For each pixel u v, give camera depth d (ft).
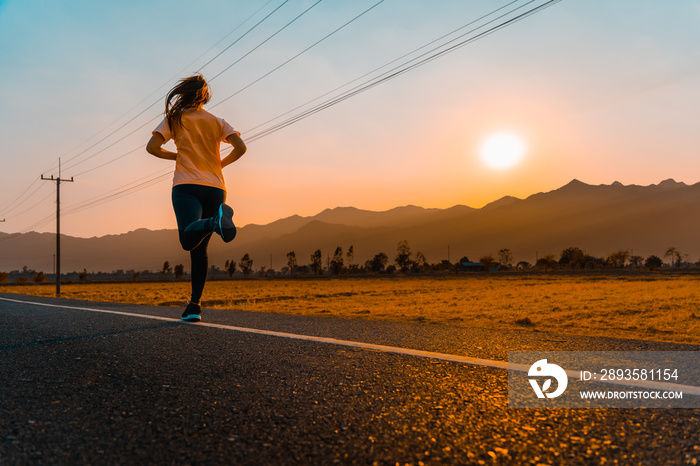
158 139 12.48
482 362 7.47
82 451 3.98
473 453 3.93
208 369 6.98
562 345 9.09
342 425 4.60
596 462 3.75
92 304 20.86
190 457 3.86
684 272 356.18
